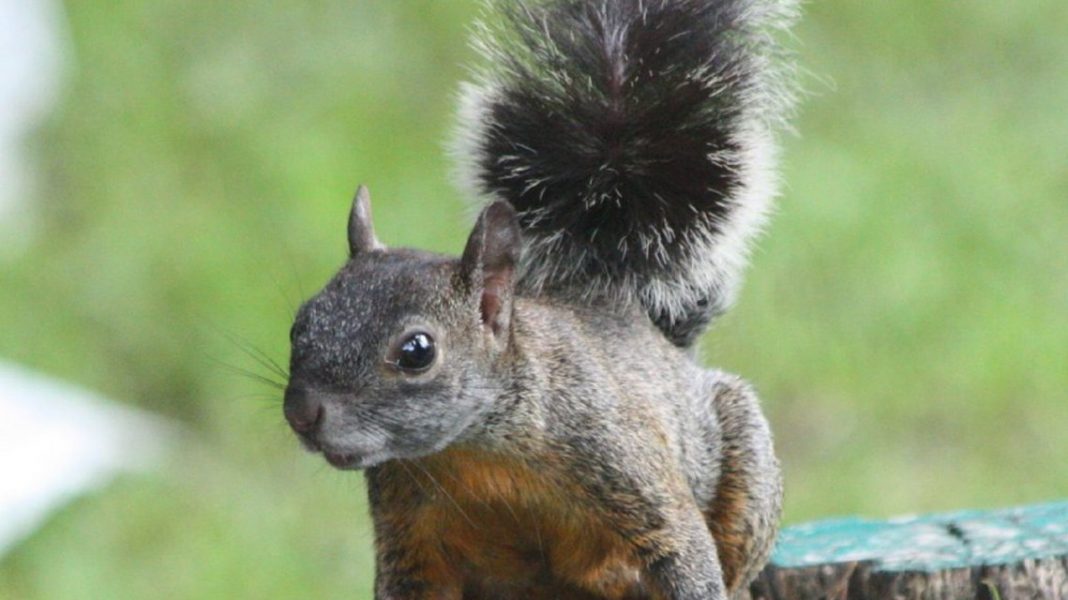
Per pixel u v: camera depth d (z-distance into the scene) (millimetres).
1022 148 16109
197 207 15281
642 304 8125
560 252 7992
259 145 15727
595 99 8219
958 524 8891
